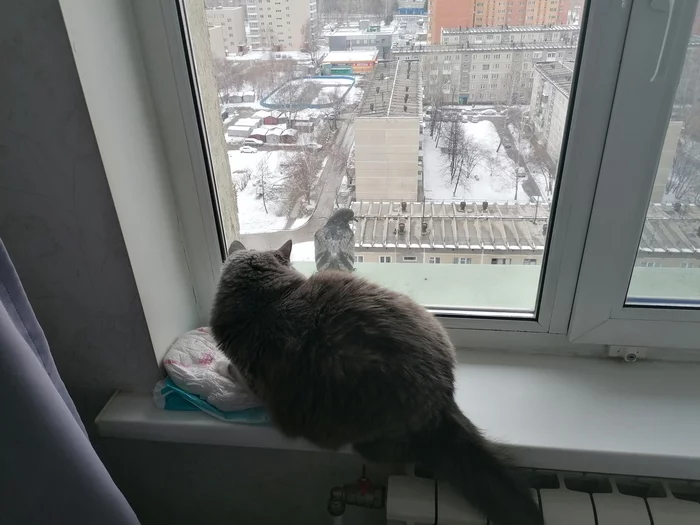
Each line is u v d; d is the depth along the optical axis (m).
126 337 0.97
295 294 0.91
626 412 0.95
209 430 0.95
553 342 1.08
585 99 0.83
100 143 0.79
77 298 0.93
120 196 0.85
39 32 0.71
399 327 0.86
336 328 0.85
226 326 0.92
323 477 1.09
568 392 1.00
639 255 0.96
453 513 0.88
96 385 1.04
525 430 0.92
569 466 0.89
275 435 0.94
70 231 0.87
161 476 1.14
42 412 0.56
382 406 0.81
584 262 0.96
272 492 1.14
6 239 0.88
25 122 0.78
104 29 0.79
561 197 0.92
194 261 1.08
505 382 1.03
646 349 1.05
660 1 0.74
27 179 0.82
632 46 0.77
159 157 0.95
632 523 0.85
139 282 0.91
